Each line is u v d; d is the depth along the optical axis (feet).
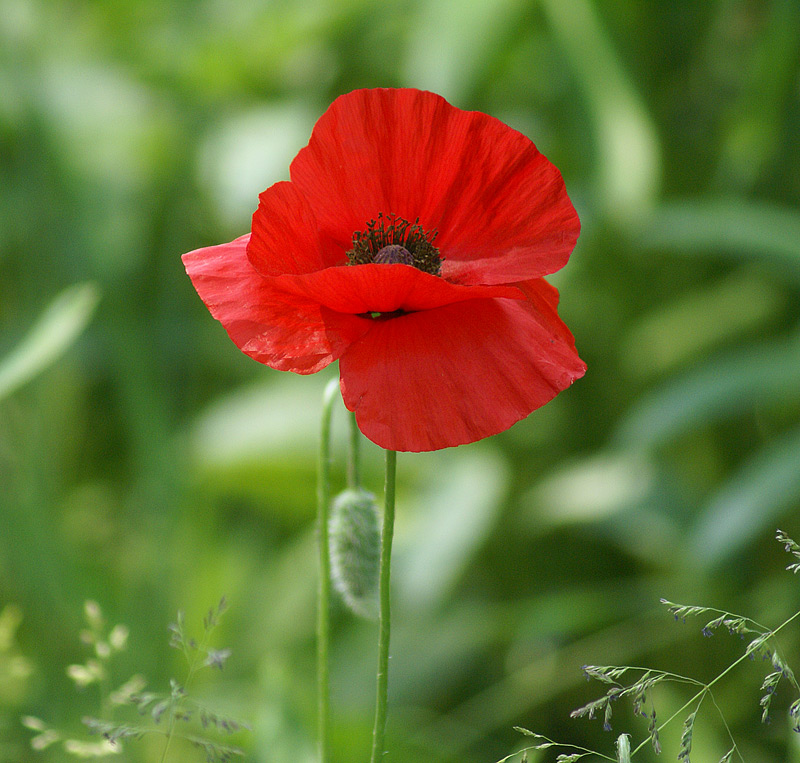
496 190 2.29
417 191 2.30
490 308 2.24
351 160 2.28
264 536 3.89
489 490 3.34
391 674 3.18
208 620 2.23
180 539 3.37
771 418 3.77
